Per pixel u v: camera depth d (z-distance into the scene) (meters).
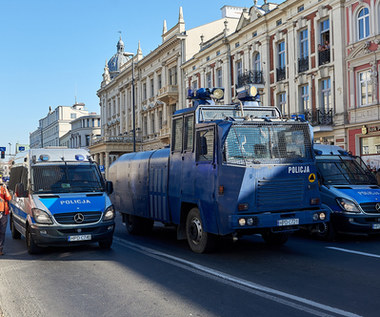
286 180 8.47
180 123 10.04
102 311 5.61
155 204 11.26
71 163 11.18
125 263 8.60
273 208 8.35
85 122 96.75
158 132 46.31
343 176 11.38
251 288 6.39
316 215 8.58
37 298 6.31
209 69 35.31
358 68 22.16
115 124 61.53
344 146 22.81
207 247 9.09
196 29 40.53
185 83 39.88
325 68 23.83
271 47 28.28
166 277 7.28
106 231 9.93
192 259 8.69
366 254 8.77
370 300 5.67
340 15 22.77
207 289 6.43
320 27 24.48
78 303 5.99
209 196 8.62
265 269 7.61
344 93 22.77
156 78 46.59
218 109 9.57
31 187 10.39
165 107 43.53
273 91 28.19
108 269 8.11
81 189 10.70
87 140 95.75
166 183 10.56
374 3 21.08
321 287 6.34
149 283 6.92
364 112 21.78
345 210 10.29
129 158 13.62
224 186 8.26
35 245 9.86
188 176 9.48
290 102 26.62
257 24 28.92
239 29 30.73
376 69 21.06
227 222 8.13
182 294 6.22
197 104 10.30
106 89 65.25
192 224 9.48
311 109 24.75
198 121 9.27
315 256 8.69
